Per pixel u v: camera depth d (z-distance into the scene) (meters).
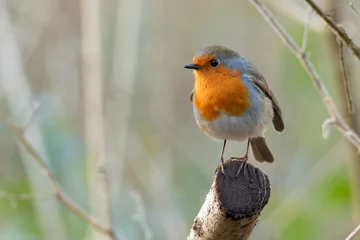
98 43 11.84
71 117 13.19
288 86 12.58
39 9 13.29
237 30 14.06
